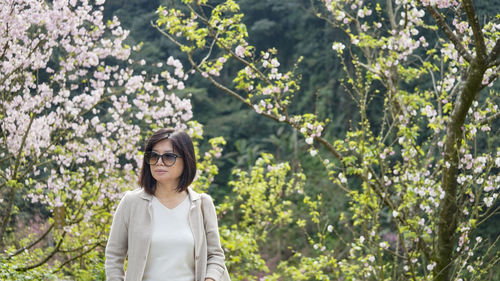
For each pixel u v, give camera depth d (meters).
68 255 8.41
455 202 6.13
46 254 7.93
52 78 7.02
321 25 26.67
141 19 24.22
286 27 27.36
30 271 5.98
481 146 13.66
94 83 7.10
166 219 2.57
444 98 6.22
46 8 6.87
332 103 24.31
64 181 6.88
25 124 6.87
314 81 25.83
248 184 10.12
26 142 6.90
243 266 8.51
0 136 7.68
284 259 19.27
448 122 6.04
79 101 7.04
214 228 2.69
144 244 2.51
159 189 2.62
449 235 6.22
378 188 6.24
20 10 6.79
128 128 7.24
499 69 5.93
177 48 23.52
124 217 2.57
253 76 6.21
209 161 7.67
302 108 25.59
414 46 6.06
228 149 26.45
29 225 10.22
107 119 12.02
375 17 13.35
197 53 23.39
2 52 6.51
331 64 24.84
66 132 7.08
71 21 6.82
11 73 6.67
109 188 7.01
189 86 27.19
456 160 6.01
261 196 10.03
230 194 23.80
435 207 6.37
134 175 7.16
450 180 6.09
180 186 2.59
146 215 2.56
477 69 5.57
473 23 5.31
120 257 2.56
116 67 7.18
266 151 25.52
